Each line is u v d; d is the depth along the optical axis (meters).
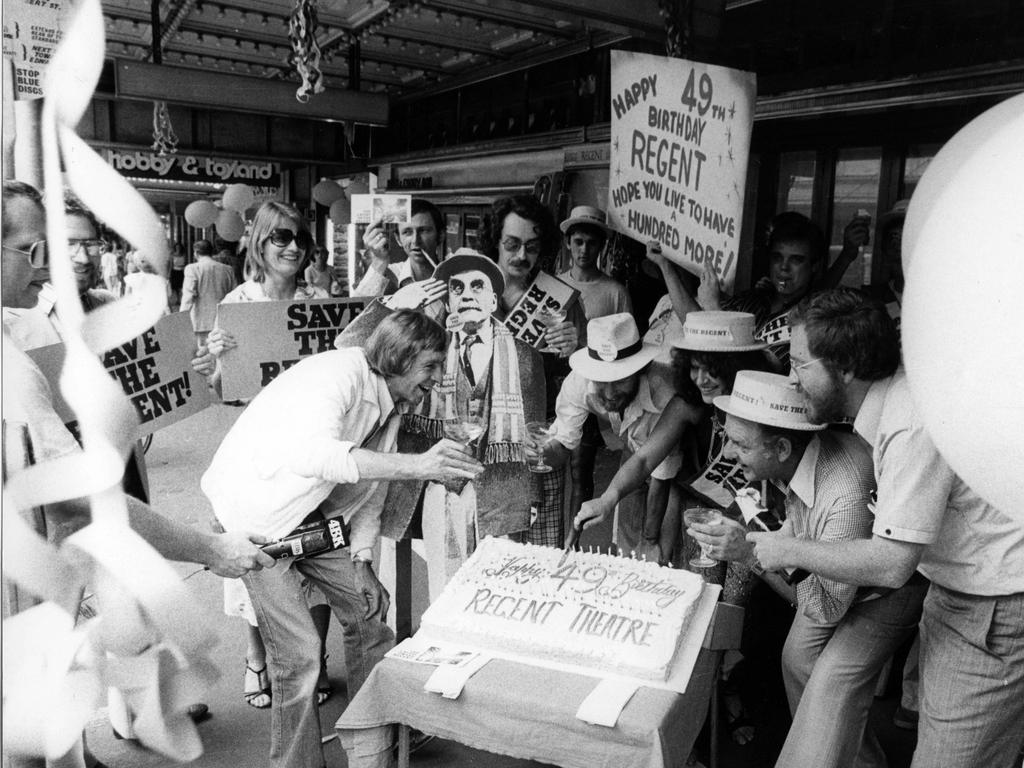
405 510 2.82
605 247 4.13
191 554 1.79
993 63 3.47
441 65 8.10
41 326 2.42
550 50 7.00
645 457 2.85
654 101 2.90
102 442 0.66
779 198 4.66
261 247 3.58
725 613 2.20
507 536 3.07
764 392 2.13
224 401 3.09
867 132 4.16
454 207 8.59
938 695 2.00
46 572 0.69
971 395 0.92
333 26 6.88
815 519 2.19
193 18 7.04
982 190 0.92
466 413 2.85
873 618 2.12
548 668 1.94
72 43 0.66
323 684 3.15
